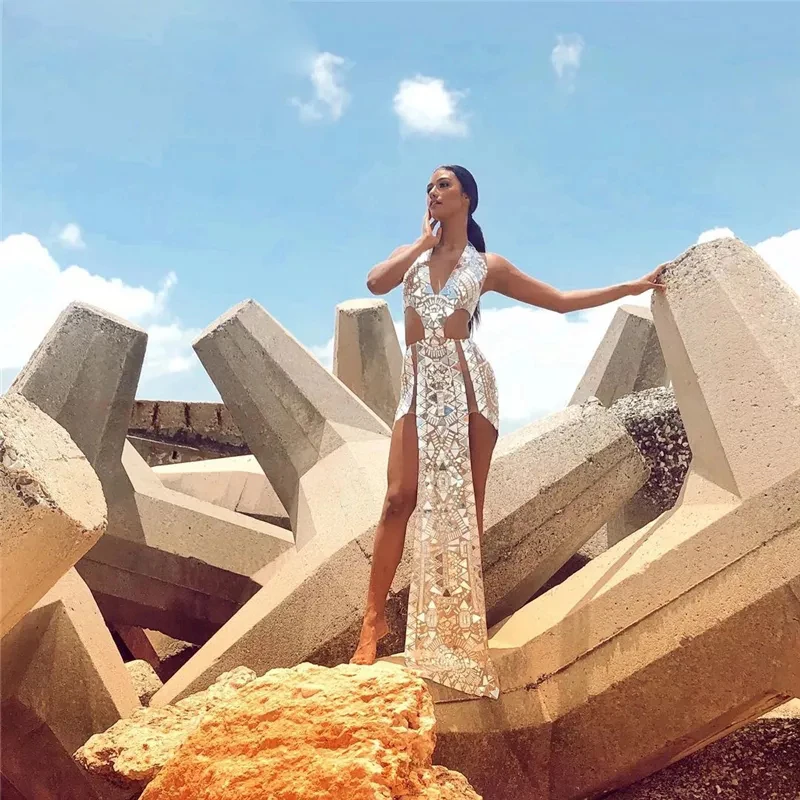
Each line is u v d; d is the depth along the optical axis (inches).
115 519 186.4
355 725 81.0
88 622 142.2
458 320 121.9
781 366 116.8
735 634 108.4
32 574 100.7
